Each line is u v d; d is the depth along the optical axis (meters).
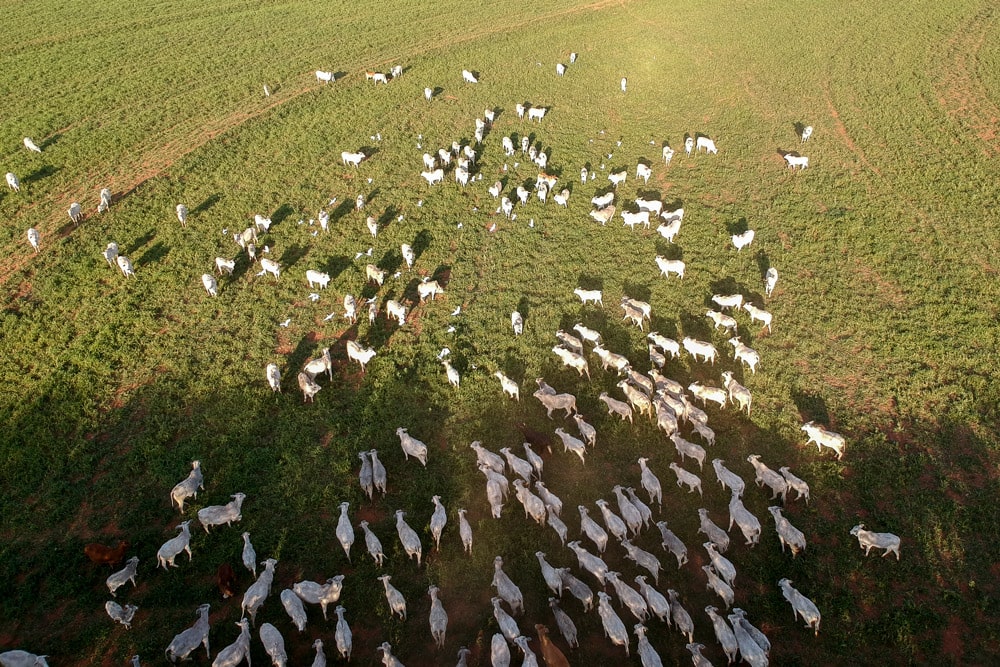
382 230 41.72
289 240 40.78
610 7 78.69
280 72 62.19
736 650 20.88
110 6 76.88
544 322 34.84
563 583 22.80
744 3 78.19
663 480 27.25
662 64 64.56
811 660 21.20
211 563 23.81
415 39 70.00
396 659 20.31
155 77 60.38
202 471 27.05
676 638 21.88
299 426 29.11
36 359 32.19
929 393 30.25
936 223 41.22
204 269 38.25
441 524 24.38
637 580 22.48
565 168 48.47
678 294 36.69
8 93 56.94
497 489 25.27
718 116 55.03
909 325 34.00
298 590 22.20
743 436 28.89
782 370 31.97
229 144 50.50
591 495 26.61
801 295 36.28
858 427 28.97
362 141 51.47
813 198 44.34
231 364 32.22
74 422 29.12
